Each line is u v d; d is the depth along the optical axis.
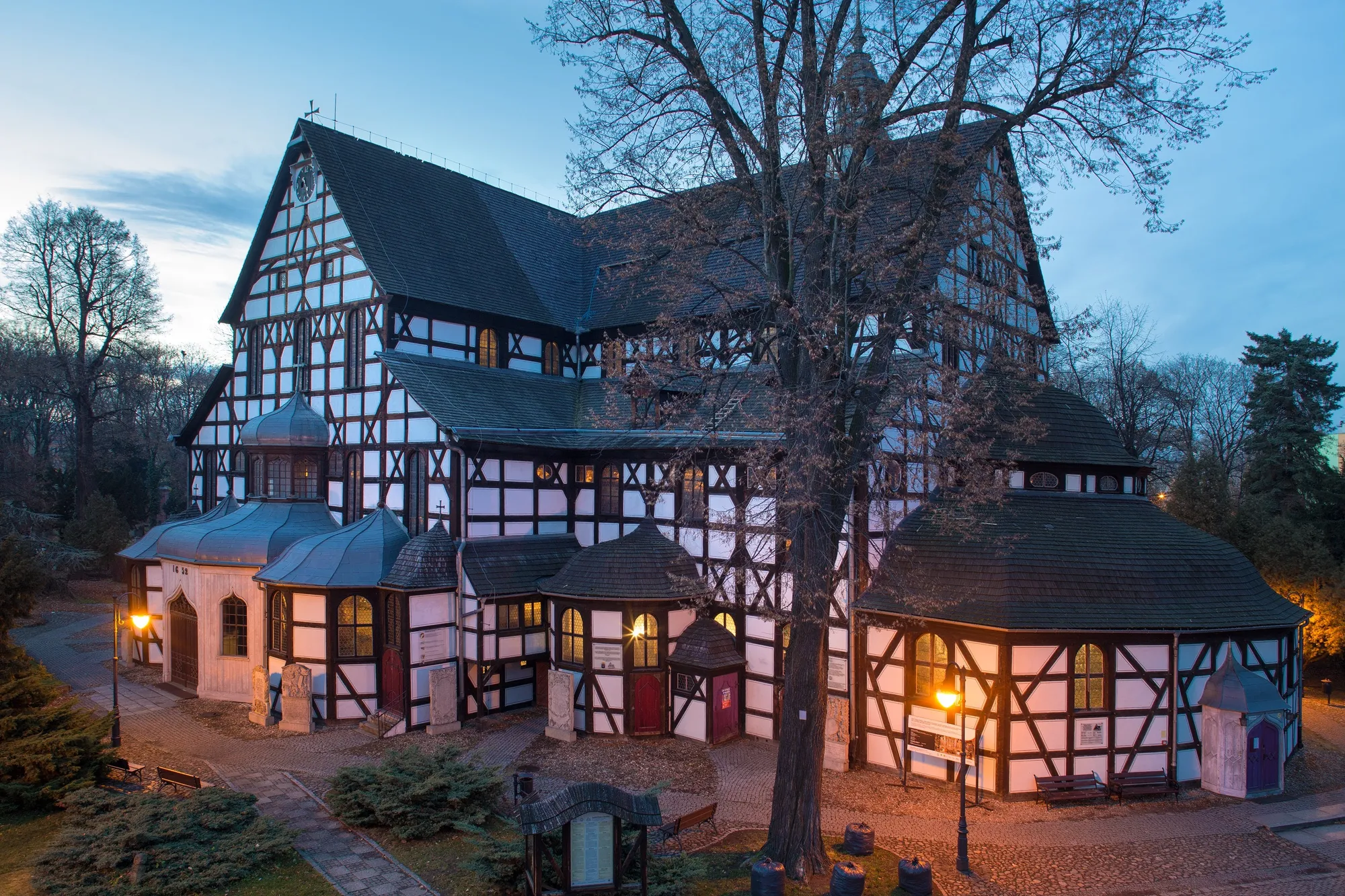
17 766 15.51
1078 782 17.41
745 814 16.59
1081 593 18.11
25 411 45.25
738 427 21.91
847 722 19.45
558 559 24.50
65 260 42.53
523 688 23.84
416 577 21.66
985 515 20.34
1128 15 13.18
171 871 12.52
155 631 27.52
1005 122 14.10
